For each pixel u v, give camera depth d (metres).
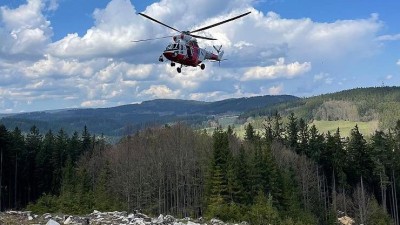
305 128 128.88
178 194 96.81
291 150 122.19
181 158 97.12
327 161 118.25
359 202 97.12
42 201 67.56
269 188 81.19
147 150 109.75
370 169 113.25
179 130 126.25
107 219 29.08
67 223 26.39
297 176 101.81
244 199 77.31
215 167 78.62
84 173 95.81
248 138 138.12
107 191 89.88
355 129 117.19
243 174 81.56
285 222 66.06
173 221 31.78
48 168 114.62
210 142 114.81
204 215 74.56
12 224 25.50
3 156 107.38
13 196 111.25
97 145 134.88
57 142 124.50
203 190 89.69
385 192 104.06
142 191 93.19
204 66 42.88
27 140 124.81
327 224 96.56
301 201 92.75
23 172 113.38
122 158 107.31
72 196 74.25
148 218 30.73
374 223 93.50
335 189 115.12
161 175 96.00
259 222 63.47
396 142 118.94
